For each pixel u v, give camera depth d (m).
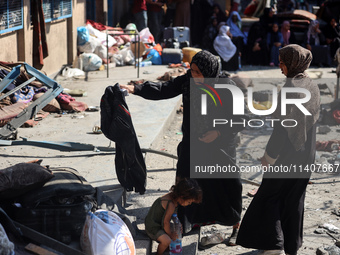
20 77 18.81
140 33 34.06
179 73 26.69
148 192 12.38
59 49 26.89
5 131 14.28
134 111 19.78
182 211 9.80
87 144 14.07
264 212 9.33
